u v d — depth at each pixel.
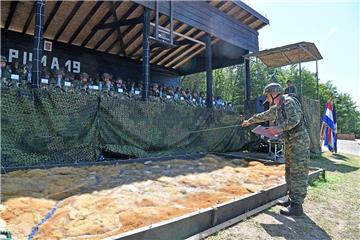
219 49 10.96
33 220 2.14
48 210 2.38
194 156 6.36
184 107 6.88
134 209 2.46
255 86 28.95
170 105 6.51
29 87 4.73
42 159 4.34
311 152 8.20
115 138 5.37
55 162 4.49
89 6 7.61
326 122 10.40
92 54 10.16
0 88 3.92
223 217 2.50
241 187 3.45
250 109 8.99
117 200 2.71
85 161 4.89
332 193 3.81
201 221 2.27
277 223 2.60
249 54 9.47
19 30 8.27
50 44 8.94
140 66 11.79
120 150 5.41
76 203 2.55
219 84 28.42
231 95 28.78
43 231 1.95
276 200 3.29
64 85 6.52
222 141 8.07
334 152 10.23
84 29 8.70
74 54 9.64
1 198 2.57
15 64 6.79
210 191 3.27
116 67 10.94
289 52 8.71
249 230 2.39
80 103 4.84
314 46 8.05
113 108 5.34
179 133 6.70
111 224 2.09
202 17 8.45
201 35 9.59
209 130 7.62
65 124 4.62
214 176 4.20
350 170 6.20
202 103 10.03
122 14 8.09
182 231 2.10
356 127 48.44
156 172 4.34
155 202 2.71
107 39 9.57
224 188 3.39
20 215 2.20
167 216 2.28
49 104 4.43
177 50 11.37
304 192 2.85
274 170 4.92
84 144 4.89
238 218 2.60
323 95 36.28
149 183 3.54
